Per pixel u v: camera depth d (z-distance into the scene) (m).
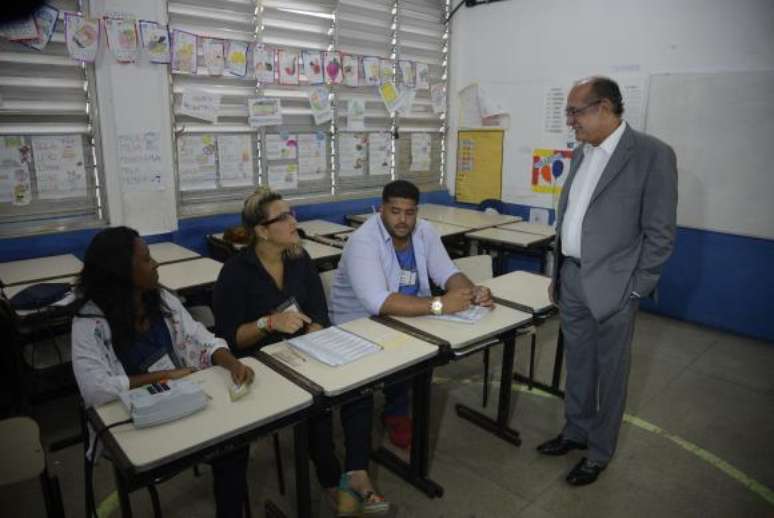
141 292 1.70
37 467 1.27
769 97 3.48
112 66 3.24
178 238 3.71
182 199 3.75
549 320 4.05
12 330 2.32
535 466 2.32
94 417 1.38
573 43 4.37
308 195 4.45
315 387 1.53
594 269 1.98
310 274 2.17
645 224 1.93
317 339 1.86
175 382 1.46
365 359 1.72
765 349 3.58
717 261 3.85
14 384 2.37
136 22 3.28
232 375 1.58
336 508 1.84
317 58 4.18
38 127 3.12
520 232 4.00
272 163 4.15
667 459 2.38
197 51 3.57
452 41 5.16
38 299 2.33
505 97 4.89
